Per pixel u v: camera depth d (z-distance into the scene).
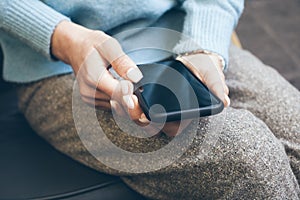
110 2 0.77
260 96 0.83
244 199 0.68
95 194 0.79
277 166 0.68
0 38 0.83
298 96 0.83
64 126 0.81
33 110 0.87
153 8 0.81
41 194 0.79
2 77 0.96
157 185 0.75
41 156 0.85
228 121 0.71
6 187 0.80
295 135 0.76
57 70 0.82
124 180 0.79
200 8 0.82
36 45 0.77
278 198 0.67
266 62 1.52
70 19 0.80
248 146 0.68
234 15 0.85
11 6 0.75
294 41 1.60
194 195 0.72
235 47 0.97
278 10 1.75
